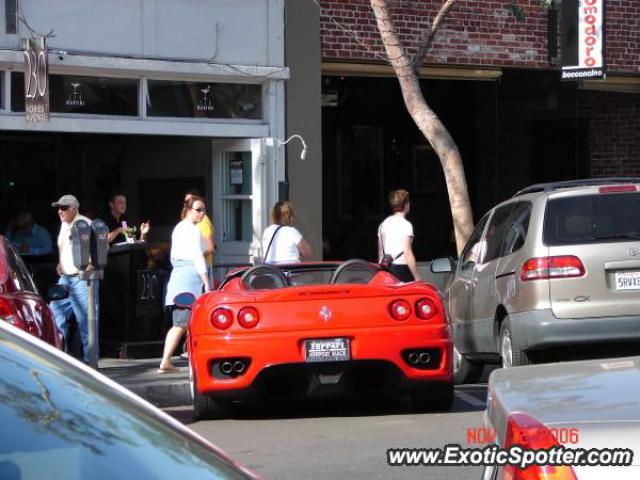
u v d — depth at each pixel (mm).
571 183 10758
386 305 9844
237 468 3578
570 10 17188
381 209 20797
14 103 14156
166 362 12859
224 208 16203
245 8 15664
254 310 9742
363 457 8562
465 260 12523
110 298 14469
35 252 16203
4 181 19406
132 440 3457
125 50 14859
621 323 10039
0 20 13938
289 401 11344
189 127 15375
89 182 19375
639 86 19312
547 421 3904
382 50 16656
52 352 3734
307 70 16125
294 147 16062
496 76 17656
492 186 20969
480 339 11625
